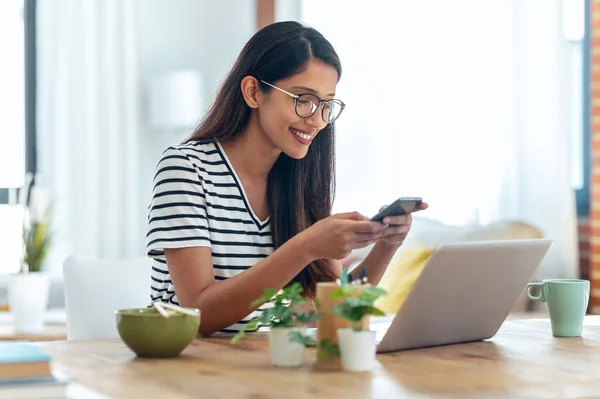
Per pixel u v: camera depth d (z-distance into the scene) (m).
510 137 5.03
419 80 5.03
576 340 1.67
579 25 5.05
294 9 5.06
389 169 5.00
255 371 1.29
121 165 4.66
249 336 1.70
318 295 1.39
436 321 1.52
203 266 1.86
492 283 1.55
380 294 1.30
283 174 2.12
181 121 4.87
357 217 1.71
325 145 2.16
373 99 5.01
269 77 1.96
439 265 1.42
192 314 1.42
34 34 4.62
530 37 5.02
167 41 4.88
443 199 5.01
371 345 1.30
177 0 4.90
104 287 2.19
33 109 4.61
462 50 5.04
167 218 1.88
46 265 4.50
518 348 1.56
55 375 1.23
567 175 4.95
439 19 5.04
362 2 5.02
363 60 5.01
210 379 1.23
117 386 1.18
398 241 1.79
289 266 1.70
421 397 1.13
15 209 4.48
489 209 5.01
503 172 5.02
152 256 1.90
